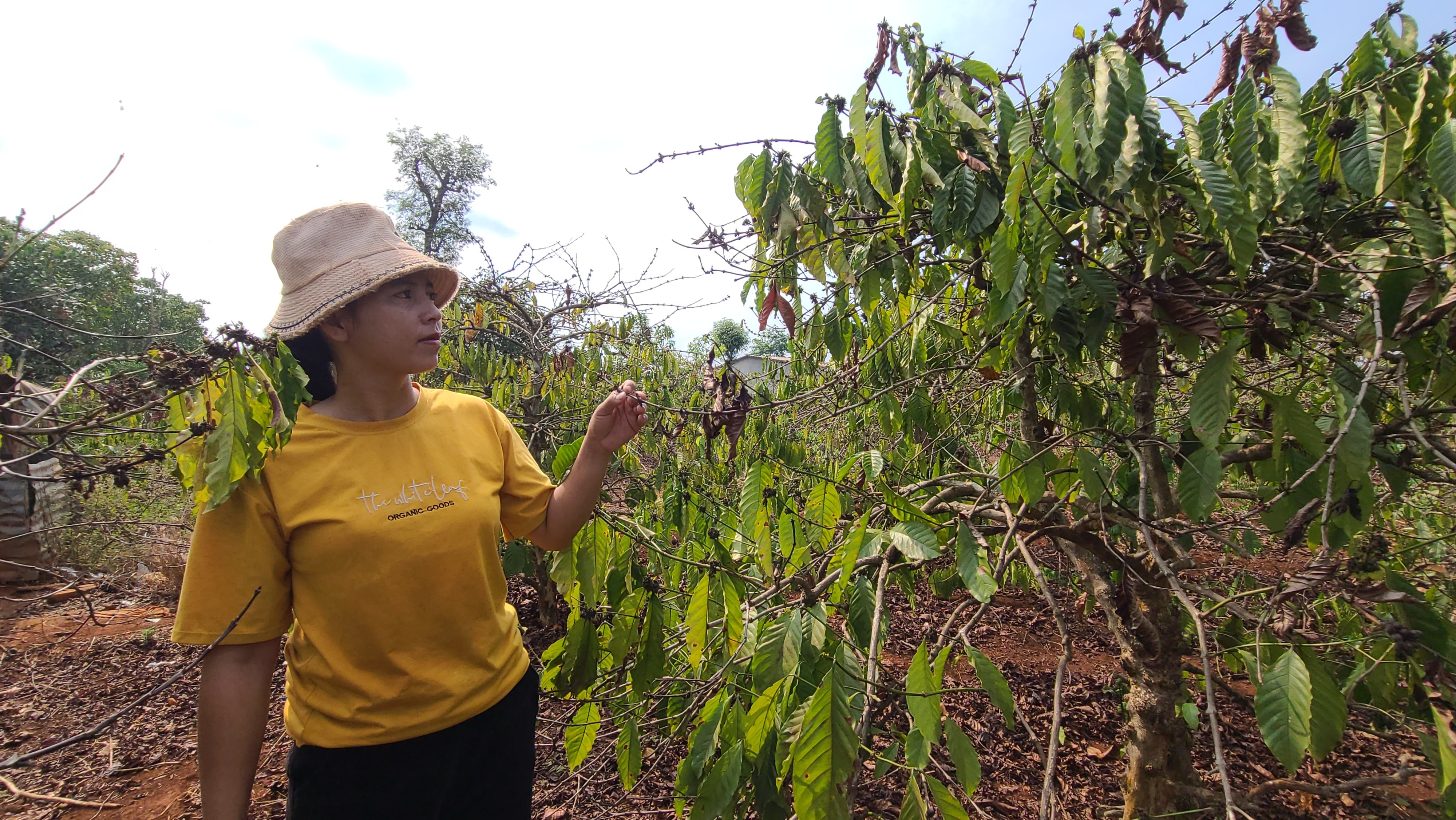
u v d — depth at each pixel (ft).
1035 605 13.39
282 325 3.72
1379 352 3.41
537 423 11.53
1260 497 5.40
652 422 10.54
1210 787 7.20
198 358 3.26
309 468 3.62
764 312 6.57
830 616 5.83
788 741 3.70
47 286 6.89
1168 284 4.54
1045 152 4.55
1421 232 3.94
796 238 6.27
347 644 3.66
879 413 7.11
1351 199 4.68
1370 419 4.44
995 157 5.24
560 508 4.66
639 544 5.44
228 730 3.40
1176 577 4.26
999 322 4.92
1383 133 4.33
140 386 3.33
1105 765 8.12
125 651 12.64
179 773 9.14
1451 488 7.05
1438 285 3.80
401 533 3.67
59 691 11.28
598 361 12.91
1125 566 5.05
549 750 7.99
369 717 3.69
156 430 3.49
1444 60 4.51
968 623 4.19
